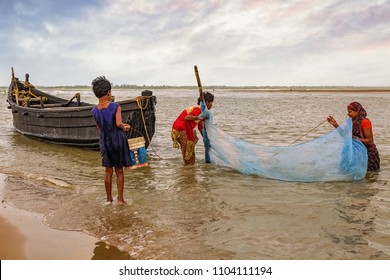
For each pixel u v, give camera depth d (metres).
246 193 6.32
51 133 11.86
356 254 4.09
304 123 17.64
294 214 5.30
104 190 6.62
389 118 19.61
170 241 4.46
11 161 9.27
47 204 5.89
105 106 5.67
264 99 53.62
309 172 7.08
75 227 4.93
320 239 4.47
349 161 6.94
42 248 4.30
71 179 7.41
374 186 6.69
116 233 4.71
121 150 5.70
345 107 32.25
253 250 4.21
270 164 7.39
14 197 6.26
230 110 27.91
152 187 6.76
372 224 4.91
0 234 4.68
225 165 8.32
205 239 4.51
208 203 5.82
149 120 9.27
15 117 14.35
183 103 40.25
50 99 15.90
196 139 8.48
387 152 9.63
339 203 5.75
